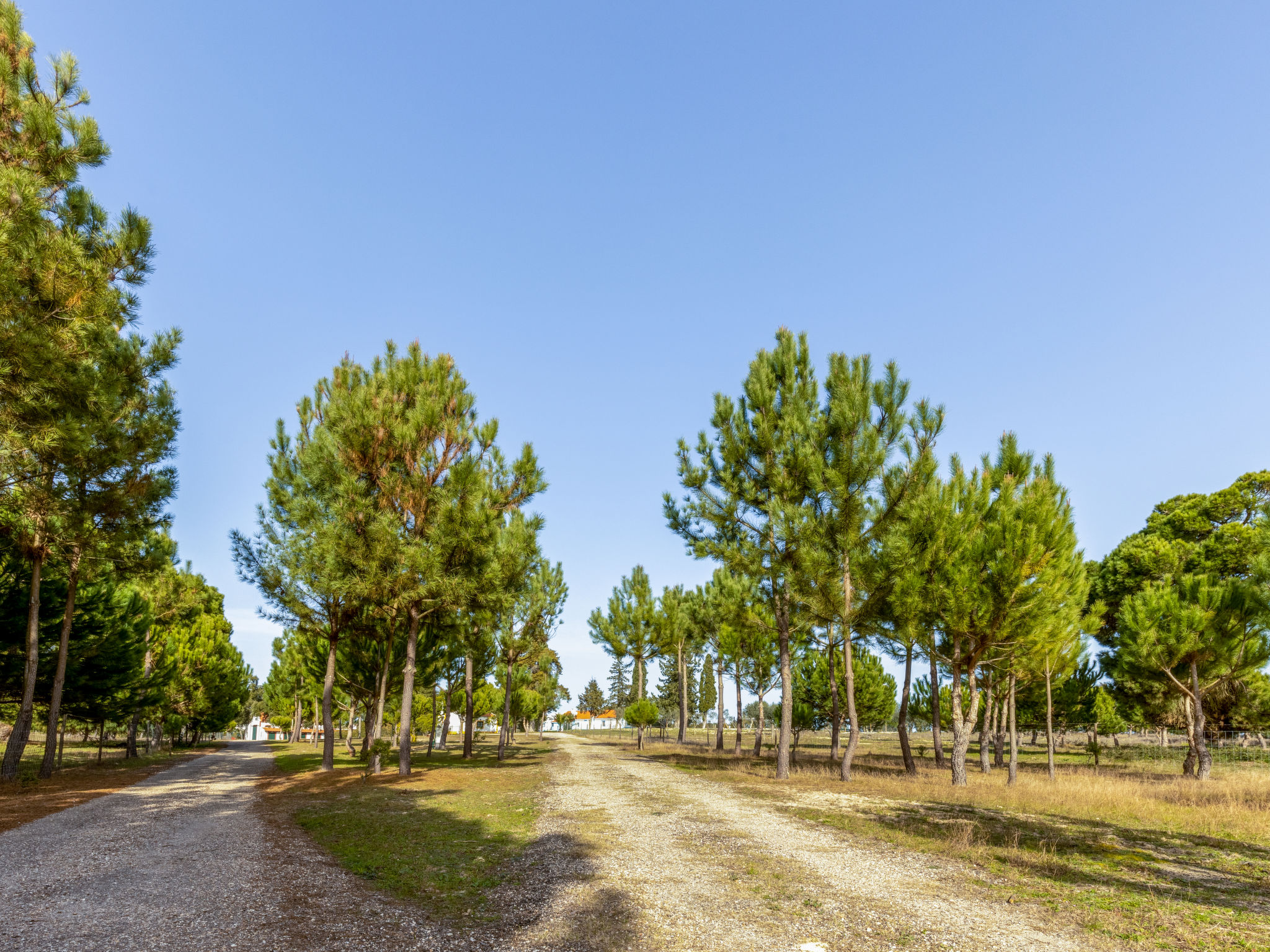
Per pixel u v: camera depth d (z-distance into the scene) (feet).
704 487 72.54
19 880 26.12
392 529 63.21
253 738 230.89
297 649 144.36
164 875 27.17
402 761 68.74
